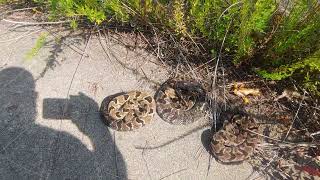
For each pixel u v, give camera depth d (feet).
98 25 3.47
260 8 2.70
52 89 3.21
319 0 3.00
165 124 3.10
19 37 3.49
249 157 2.93
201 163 2.90
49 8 3.43
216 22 3.10
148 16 3.27
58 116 3.07
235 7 2.89
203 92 3.20
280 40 2.94
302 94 3.19
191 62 3.35
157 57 3.40
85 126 3.04
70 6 2.94
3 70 3.29
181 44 3.36
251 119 3.05
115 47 3.45
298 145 2.96
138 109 3.11
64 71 3.30
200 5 3.13
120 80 3.30
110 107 3.07
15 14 3.66
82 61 3.36
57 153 2.90
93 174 2.82
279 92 3.25
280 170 2.89
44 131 3.00
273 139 3.01
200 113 3.12
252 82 3.28
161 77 3.33
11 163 2.84
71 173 2.82
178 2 2.97
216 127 3.07
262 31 2.83
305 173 2.88
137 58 3.41
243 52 3.04
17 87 3.20
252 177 2.86
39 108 3.11
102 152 2.93
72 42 3.47
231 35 3.09
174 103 3.15
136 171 2.86
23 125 3.02
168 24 3.27
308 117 3.15
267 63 3.15
